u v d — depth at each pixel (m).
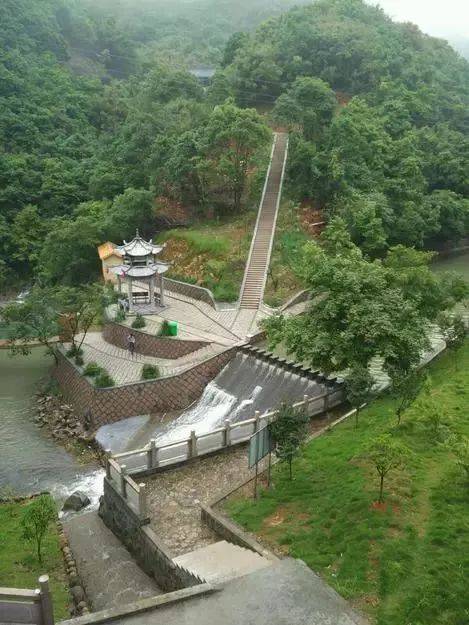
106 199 65.06
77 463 30.91
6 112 78.00
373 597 13.73
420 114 82.62
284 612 11.86
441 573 14.15
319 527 17.19
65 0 135.25
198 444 24.22
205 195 60.94
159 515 20.47
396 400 25.97
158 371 36.22
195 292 47.84
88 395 35.03
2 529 23.00
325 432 24.27
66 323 43.41
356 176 59.19
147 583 18.97
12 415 36.69
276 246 52.09
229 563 16.00
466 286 34.22
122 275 44.38
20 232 64.44
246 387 34.22
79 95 90.75
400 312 23.48
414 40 110.38
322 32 90.31
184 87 80.25
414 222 59.88
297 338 24.17
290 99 62.09
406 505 17.25
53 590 18.55
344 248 43.81
